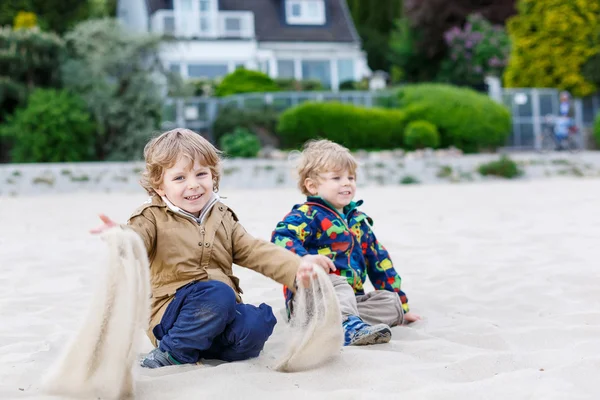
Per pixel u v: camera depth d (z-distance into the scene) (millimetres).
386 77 39156
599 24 28703
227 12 37156
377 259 4188
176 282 3320
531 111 25641
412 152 21641
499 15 38281
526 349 3609
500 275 5480
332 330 3123
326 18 39312
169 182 3324
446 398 2775
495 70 35562
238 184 17812
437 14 36750
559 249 6656
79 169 17406
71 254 6938
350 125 21734
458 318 4234
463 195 13883
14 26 32812
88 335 2713
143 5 37781
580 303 4574
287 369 3141
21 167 17062
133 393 2832
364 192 15328
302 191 4086
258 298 4734
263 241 3428
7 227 9445
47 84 23156
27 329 4070
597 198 12367
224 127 22422
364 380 3020
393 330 3898
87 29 22234
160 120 22297
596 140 26203
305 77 38531
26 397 2830
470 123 22672
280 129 21781
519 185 16766
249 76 26891
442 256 6461
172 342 3223
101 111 21438
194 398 2791
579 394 2791
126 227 3148
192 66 36062
